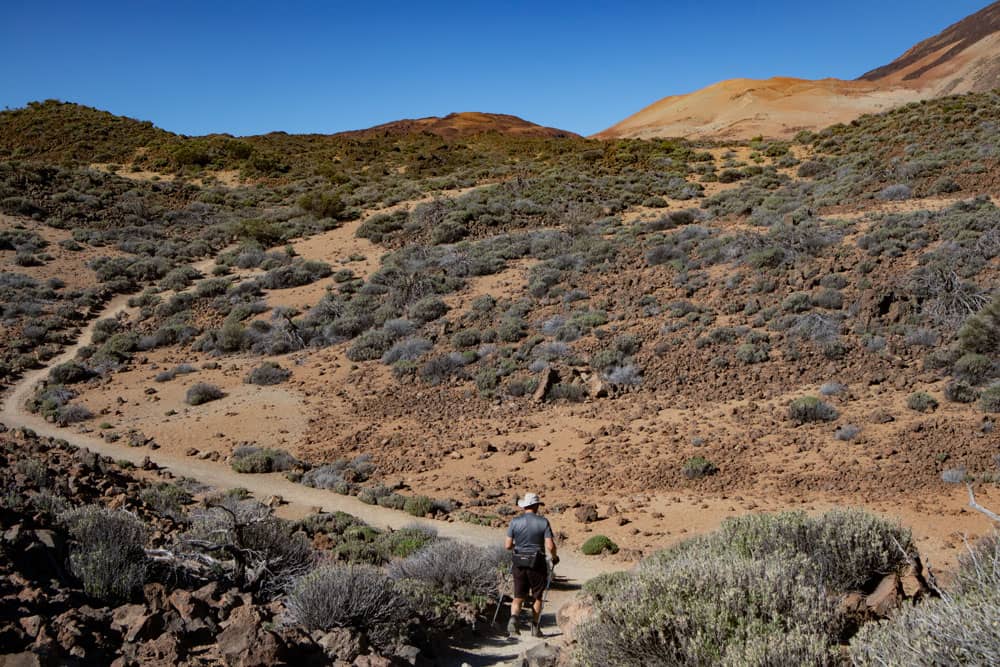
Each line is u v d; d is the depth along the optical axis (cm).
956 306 2172
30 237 4525
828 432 1706
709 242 3316
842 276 2555
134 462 1961
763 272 2827
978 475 1345
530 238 4059
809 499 1374
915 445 1537
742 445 1717
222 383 2772
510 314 2989
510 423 2133
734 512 1360
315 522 1347
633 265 3338
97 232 4806
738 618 474
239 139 8381
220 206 5847
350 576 681
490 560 1022
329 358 2919
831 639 479
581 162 6159
